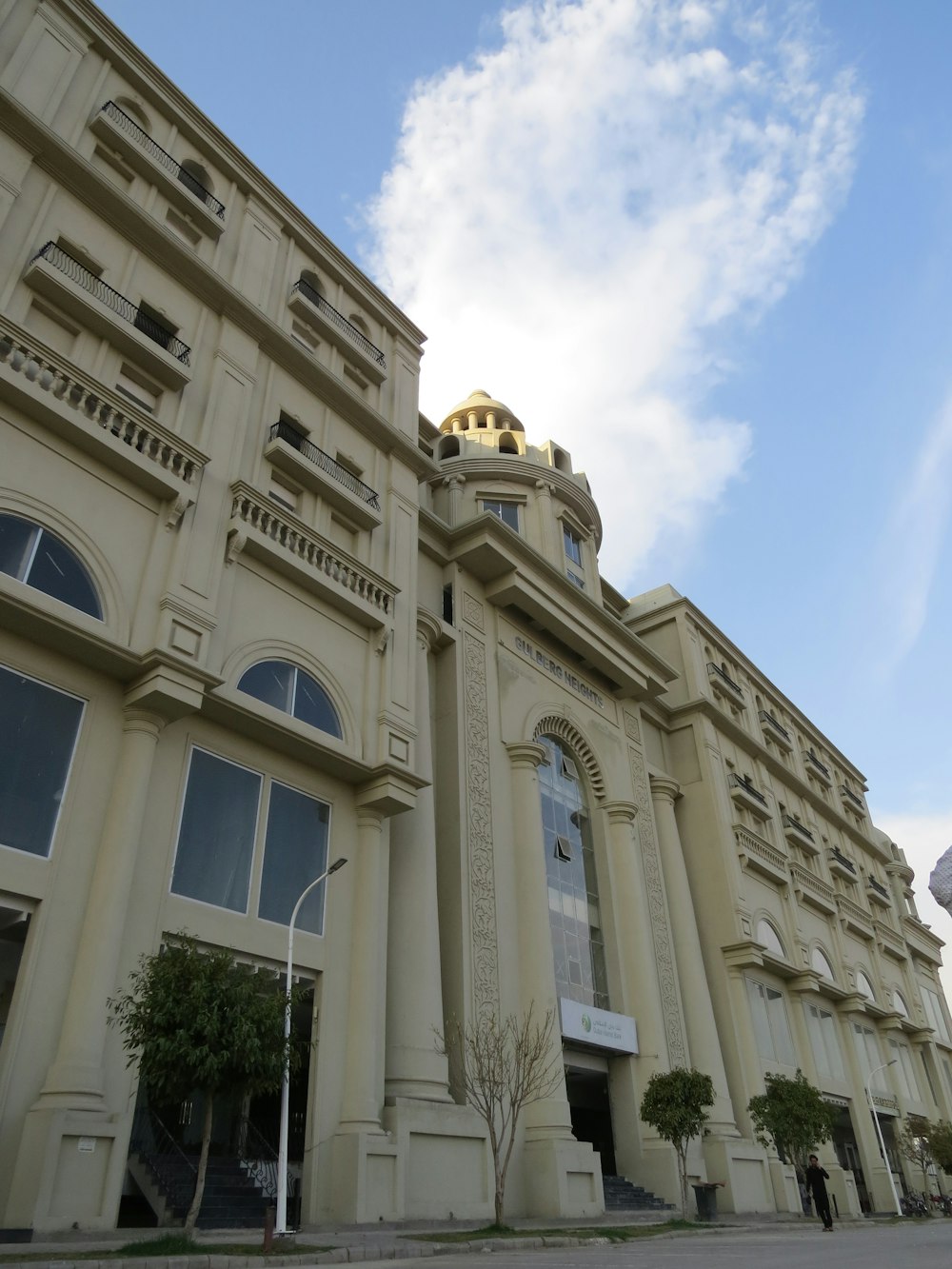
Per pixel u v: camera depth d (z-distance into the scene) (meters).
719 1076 27.67
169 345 18.45
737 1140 26.84
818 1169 21.38
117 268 18.08
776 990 34.16
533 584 27.61
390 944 18.88
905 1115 41.19
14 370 14.67
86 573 14.95
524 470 31.97
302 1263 10.20
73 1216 11.17
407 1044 17.95
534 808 24.48
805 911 38.78
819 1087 33.28
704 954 31.98
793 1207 27.64
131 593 15.42
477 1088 19.05
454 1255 11.95
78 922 13.11
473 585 26.86
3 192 16.16
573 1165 19.97
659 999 26.84
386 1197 15.44
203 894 15.14
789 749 45.91
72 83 18.75
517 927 22.70
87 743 14.23
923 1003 51.62
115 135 18.86
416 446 23.72
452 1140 17.69
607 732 30.31
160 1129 14.80
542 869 23.61
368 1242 12.48
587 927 26.27
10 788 13.12
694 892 33.25
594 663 30.27
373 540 21.75
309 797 17.86
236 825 16.17
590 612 30.08
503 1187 16.72
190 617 15.80
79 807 13.76
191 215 20.39
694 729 36.28
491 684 25.66
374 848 18.34
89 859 13.59
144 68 20.41
